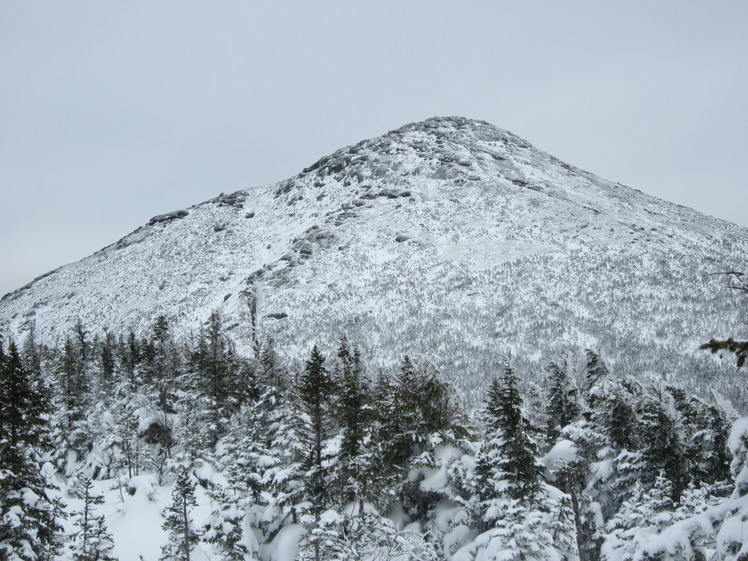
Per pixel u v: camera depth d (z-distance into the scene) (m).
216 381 51.34
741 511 11.22
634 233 194.12
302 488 31.44
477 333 131.88
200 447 45.09
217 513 34.25
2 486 25.95
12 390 27.22
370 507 30.28
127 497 45.59
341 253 196.62
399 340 131.75
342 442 31.97
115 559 34.06
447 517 29.14
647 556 13.02
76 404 59.41
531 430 34.25
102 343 92.50
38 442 28.30
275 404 43.69
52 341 179.25
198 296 190.75
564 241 187.00
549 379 42.56
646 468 28.12
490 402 30.38
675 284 149.00
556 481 30.27
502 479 27.28
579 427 31.95
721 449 29.12
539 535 23.67
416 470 30.61
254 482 37.66
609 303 141.00
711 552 12.79
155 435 55.34
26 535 26.12
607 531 26.19
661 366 107.38
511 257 177.25
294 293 167.38
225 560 33.59
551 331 127.94
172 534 34.28
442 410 32.28
